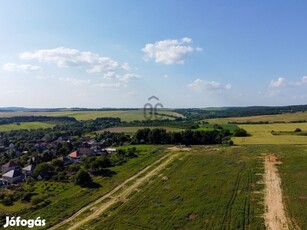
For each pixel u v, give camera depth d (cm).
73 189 8981
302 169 9300
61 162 11406
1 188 9312
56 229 6425
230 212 6631
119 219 6731
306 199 7050
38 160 12519
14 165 11525
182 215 6675
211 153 12419
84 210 7394
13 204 7938
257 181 8538
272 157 10962
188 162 11219
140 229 6194
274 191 7725
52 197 8331
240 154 11769
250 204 6994
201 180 8969
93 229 6325
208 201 7325
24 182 9912
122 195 8306
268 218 6253
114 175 10212
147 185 8975
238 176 9088
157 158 12306
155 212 6956
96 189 8888
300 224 5906
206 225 6131
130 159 12419
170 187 8588
